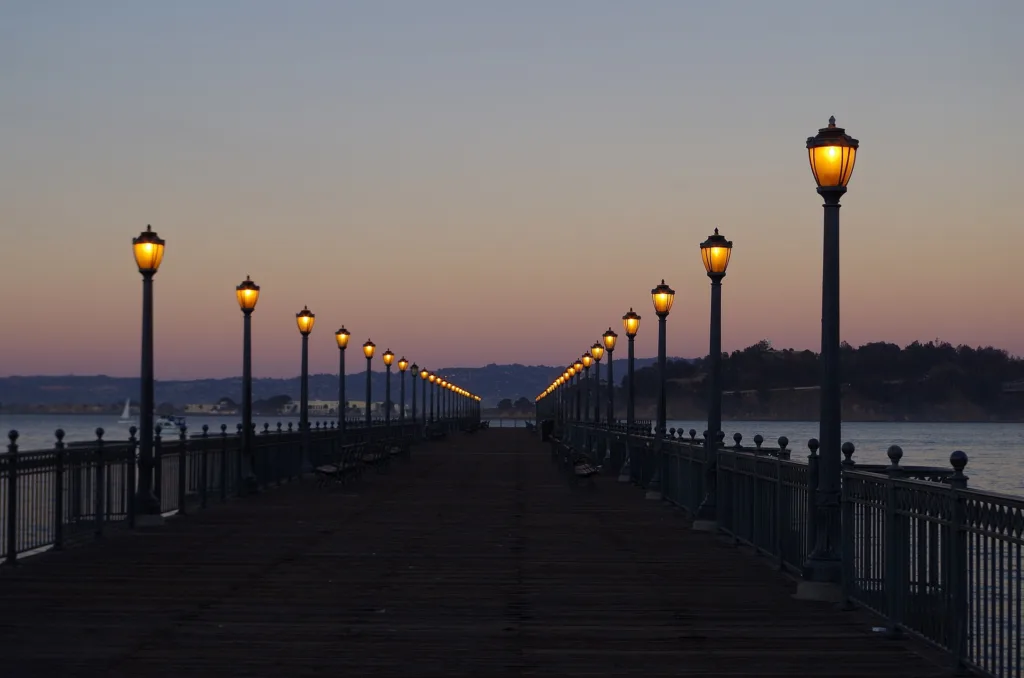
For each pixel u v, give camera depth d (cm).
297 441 3609
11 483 1577
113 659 1019
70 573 1523
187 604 1291
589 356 6481
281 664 1002
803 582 1345
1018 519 860
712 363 2092
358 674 968
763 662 1021
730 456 1972
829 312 1336
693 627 1176
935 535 1038
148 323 2117
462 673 976
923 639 1060
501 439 8606
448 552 1756
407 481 3475
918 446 12450
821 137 1344
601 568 1589
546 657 1037
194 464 2495
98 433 1942
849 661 1023
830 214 1345
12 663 1002
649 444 3044
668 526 2156
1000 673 899
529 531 2062
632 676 968
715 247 2081
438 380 10400
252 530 2059
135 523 2098
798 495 1502
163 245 2141
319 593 1369
